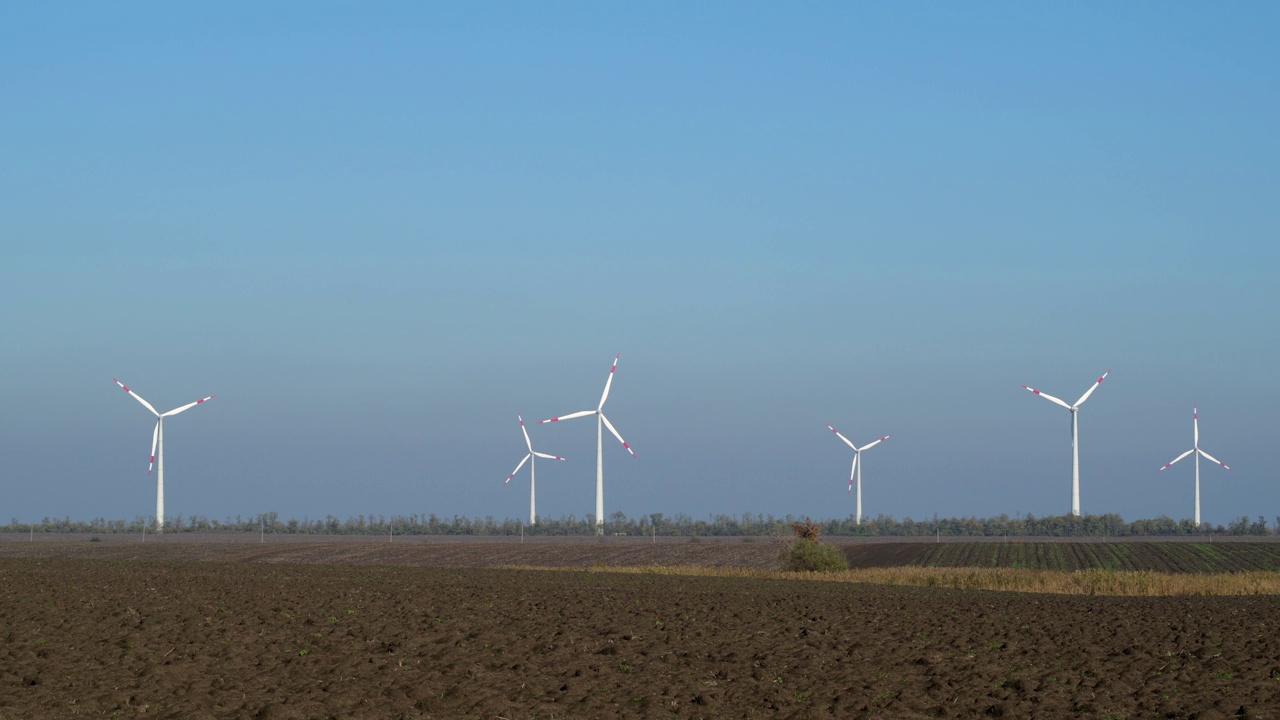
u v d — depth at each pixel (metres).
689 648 26.23
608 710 18.61
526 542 114.81
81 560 63.16
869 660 24.77
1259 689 21.36
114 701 18.45
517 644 26.34
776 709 19.03
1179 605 41.09
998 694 20.67
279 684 20.48
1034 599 44.03
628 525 182.12
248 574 51.38
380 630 28.47
